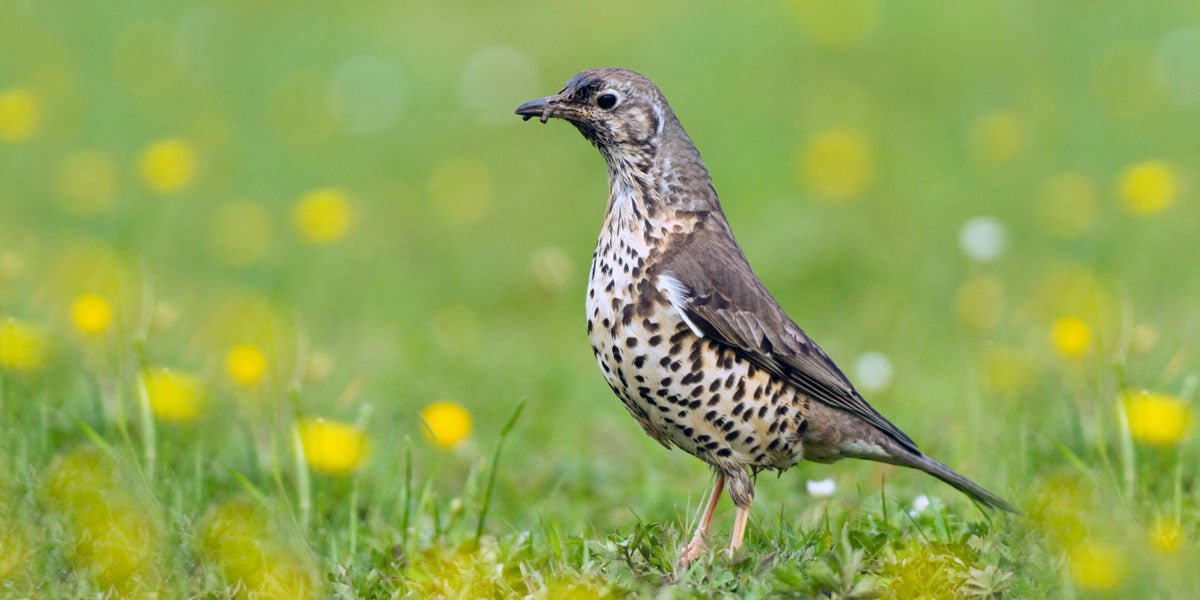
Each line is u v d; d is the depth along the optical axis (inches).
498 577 271.1
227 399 422.3
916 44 975.0
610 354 315.3
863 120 845.2
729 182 772.6
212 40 1038.4
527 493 383.6
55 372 400.8
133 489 311.9
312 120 872.9
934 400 437.4
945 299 586.6
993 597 257.8
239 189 765.9
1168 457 342.6
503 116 916.6
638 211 322.0
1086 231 644.7
